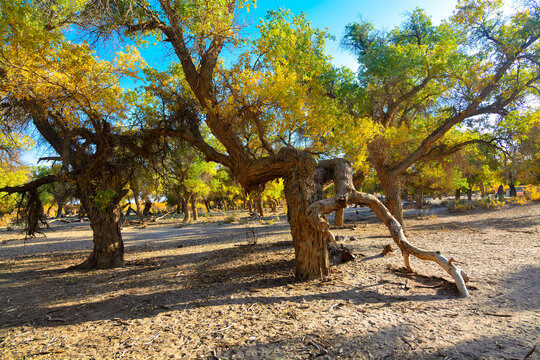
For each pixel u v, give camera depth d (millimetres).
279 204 57906
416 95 14398
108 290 6621
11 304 5828
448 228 13594
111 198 9562
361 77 12906
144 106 9375
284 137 9930
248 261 8867
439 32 13445
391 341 3182
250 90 7406
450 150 13734
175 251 12992
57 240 20359
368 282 5531
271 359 2986
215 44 7500
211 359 3086
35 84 7051
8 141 9898
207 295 5594
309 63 9836
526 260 6422
